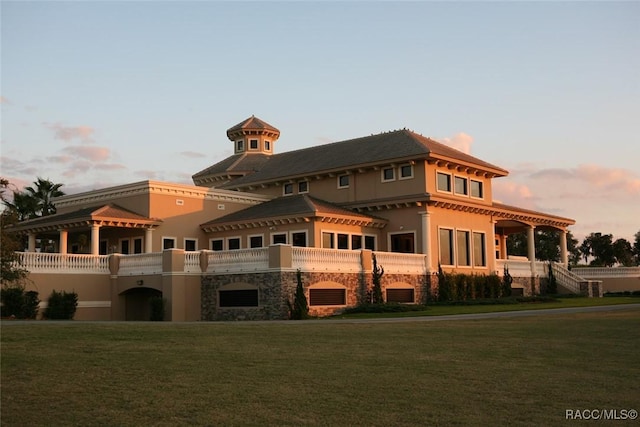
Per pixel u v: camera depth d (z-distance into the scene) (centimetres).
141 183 4394
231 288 3441
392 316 3144
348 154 4978
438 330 2194
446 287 4238
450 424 1005
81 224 4134
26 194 6312
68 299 3450
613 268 5819
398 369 1424
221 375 1357
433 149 4472
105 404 1125
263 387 1247
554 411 1076
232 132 6725
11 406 1114
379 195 4553
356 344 1817
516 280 5012
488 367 1448
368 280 3741
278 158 5841
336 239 4209
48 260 3472
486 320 2623
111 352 1639
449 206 4444
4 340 1827
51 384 1273
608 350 1688
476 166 4678
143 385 1264
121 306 3750
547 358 1567
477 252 4738
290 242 4219
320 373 1379
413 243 4344
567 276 5228
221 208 4781
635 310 3102
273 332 2109
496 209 4847
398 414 1059
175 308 3438
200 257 3591
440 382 1290
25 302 3244
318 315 3362
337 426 995
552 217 5544
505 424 1005
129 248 4500
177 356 1588
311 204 4278
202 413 1066
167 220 4428
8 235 3180
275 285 3244
